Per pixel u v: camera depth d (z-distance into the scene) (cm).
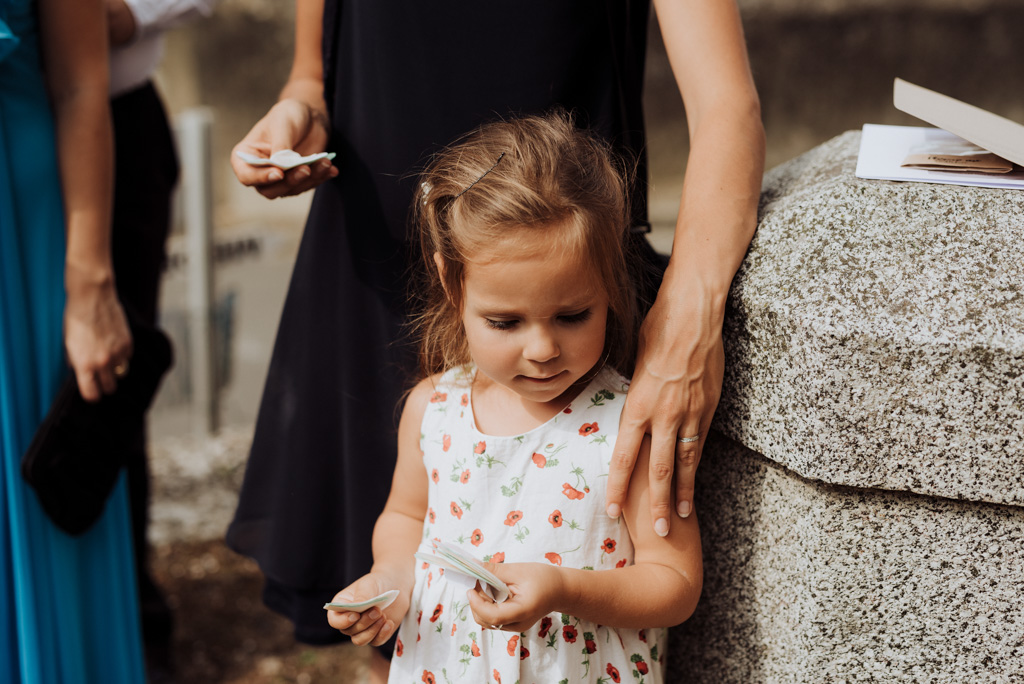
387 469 154
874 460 115
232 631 267
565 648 121
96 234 173
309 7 156
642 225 142
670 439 118
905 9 747
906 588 120
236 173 133
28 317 171
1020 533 116
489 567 111
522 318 111
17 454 169
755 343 121
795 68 760
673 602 119
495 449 125
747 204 125
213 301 366
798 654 127
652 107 742
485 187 111
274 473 164
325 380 157
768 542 130
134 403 185
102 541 187
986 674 121
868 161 133
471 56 138
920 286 114
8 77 164
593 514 121
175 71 698
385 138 145
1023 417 109
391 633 122
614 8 139
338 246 152
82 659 184
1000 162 125
